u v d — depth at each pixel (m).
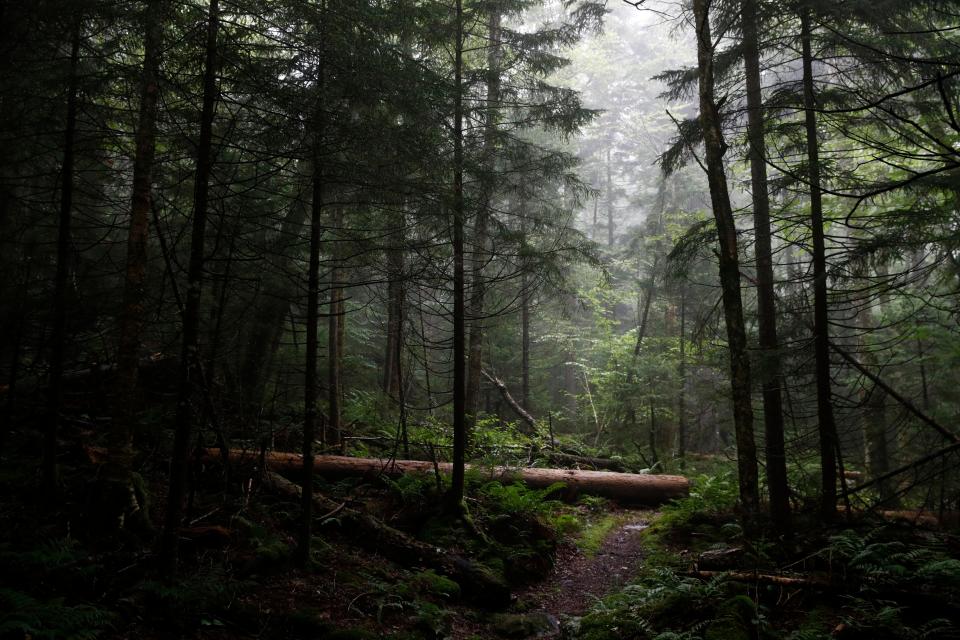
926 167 11.22
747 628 6.00
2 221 8.02
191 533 6.74
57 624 4.29
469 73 9.93
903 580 6.20
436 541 8.77
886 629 5.52
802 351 9.35
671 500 11.86
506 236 9.73
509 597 7.77
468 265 12.50
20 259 8.51
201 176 5.98
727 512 10.59
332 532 8.38
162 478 8.30
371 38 6.54
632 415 19.44
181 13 6.20
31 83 6.72
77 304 8.16
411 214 8.11
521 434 16.41
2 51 6.27
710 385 17.28
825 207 12.77
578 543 10.38
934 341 12.09
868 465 13.06
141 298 6.66
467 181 9.66
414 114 7.14
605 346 19.44
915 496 12.04
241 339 10.70
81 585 5.32
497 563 8.45
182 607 5.45
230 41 6.03
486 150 10.00
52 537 5.89
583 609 7.87
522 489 10.35
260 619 5.86
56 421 6.96
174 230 8.97
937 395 13.31
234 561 6.68
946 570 5.90
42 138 7.74
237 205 7.85
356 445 12.91
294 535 7.89
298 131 6.65
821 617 6.07
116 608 5.18
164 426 9.36
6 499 6.65
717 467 15.75
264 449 9.00
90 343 10.27
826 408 9.11
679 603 6.74
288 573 6.87
